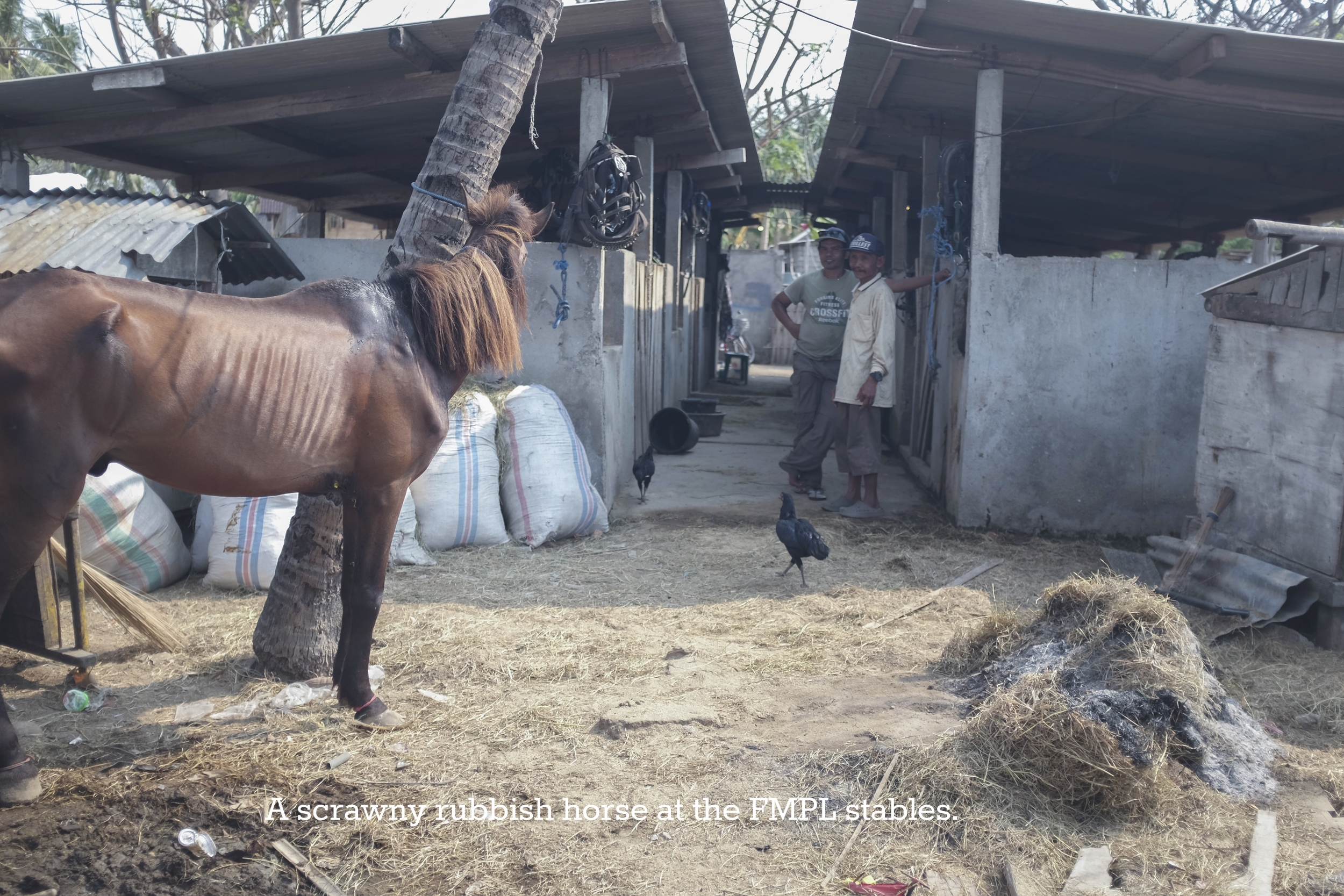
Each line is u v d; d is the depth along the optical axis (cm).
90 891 245
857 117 877
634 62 664
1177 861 268
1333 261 436
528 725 348
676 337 1244
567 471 620
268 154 916
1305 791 309
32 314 256
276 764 313
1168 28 551
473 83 399
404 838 274
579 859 265
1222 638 456
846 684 390
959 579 556
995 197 661
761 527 677
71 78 632
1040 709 309
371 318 319
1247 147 802
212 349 279
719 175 1430
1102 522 675
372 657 414
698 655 423
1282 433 476
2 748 279
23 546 264
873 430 721
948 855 271
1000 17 589
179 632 426
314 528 382
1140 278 655
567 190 831
